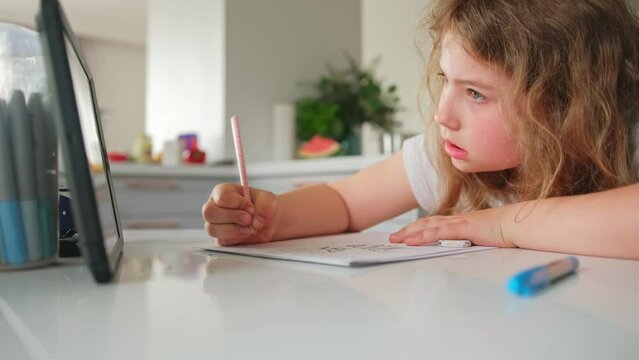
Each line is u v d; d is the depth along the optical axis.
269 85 2.75
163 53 3.09
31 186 0.45
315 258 0.50
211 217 0.69
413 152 1.05
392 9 2.96
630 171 0.77
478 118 0.72
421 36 0.99
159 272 0.45
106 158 0.57
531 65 0.69
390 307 0.31
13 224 0.44
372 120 2.62
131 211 2.05
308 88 2.89
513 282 0.34
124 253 0.61
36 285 0.39
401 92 2.90
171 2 3.01
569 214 0.59
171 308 0.31
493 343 0.24
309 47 2.88
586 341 0.24
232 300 0.33
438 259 0.52
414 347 0.24
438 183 0.98
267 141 2.75
